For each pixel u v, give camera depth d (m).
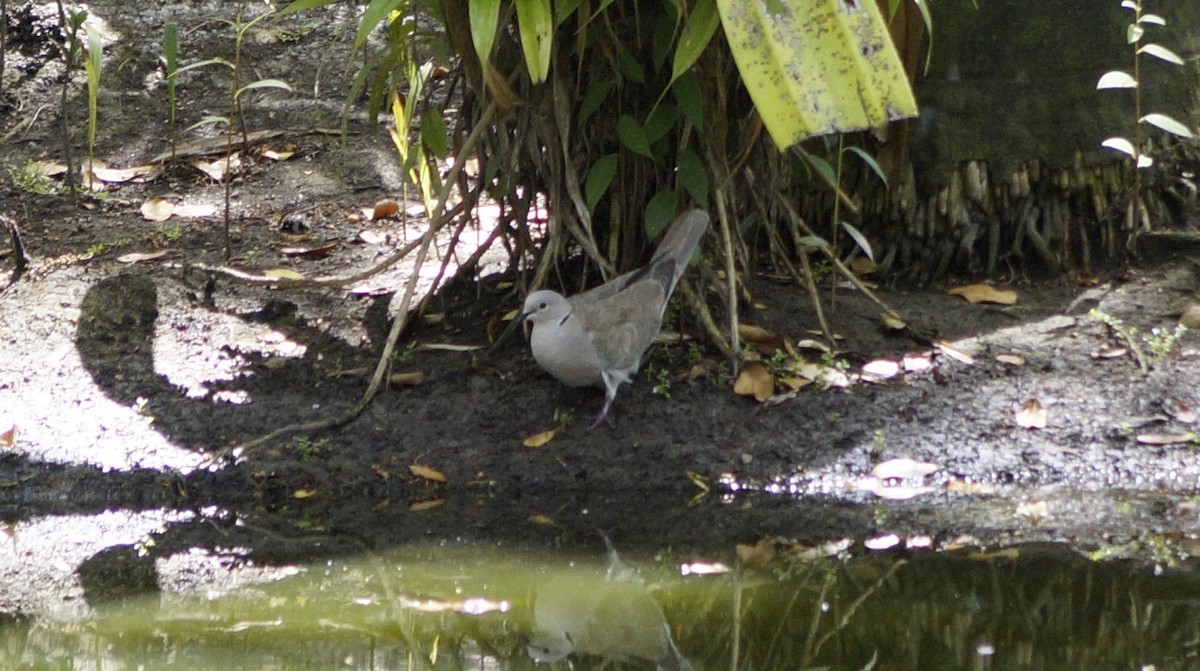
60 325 11.09
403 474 9.85
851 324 11.02
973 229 11.65
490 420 10.18
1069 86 11.35
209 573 8.85
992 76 11.34
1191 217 12.04
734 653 7.64
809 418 10.09
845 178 11.66
